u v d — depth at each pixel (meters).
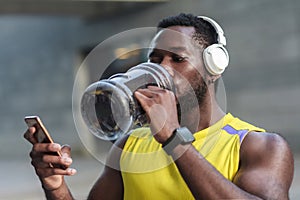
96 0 28.25
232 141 4.06
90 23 32.91
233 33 26.62
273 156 3.93
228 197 3.54
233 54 26.72
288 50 24.97
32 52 35.88
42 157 3.89
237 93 26.69
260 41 25.84
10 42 36.97
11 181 22.12
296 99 24.83
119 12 30.67
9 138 37.31
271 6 25.38
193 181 3.54
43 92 35.62
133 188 4.25
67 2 29.55
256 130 4.16
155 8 28.84
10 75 37.09
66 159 3.87
